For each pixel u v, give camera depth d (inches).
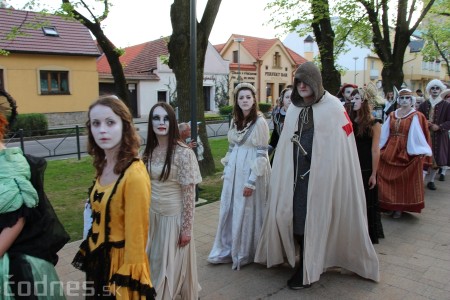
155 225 108.4
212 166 306.8
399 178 202.5
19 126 654.5
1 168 72.1
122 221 79.2
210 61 1196.5
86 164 388.8
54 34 863.7
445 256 156.1
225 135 650.2
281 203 132.6
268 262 139.0
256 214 146.3
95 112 77.2
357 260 135.2
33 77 823.1
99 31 396.8
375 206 163.6
